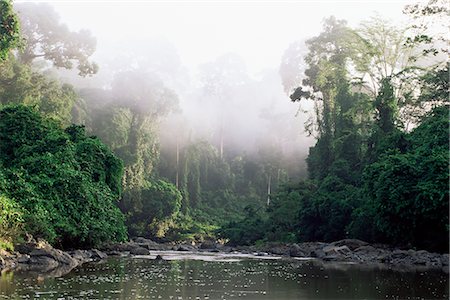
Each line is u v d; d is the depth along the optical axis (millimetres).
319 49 55250
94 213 24969
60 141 26344
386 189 24781
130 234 59938
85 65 59656
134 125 66438
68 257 18641
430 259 22578
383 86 39250
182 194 71000
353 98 45375
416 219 24250
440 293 12344
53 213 21750
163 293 11672
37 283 12633
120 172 30047
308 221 38406
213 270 18328
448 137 25812
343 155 42625
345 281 14875
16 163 25188
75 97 54438
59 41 57625
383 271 18469
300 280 15102
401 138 32281
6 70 42281
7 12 32969
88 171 27141
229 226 54656
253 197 77625
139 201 61000
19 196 20594
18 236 18547
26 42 55281
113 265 19234
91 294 11109
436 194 22875
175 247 41312
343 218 34531
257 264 22094
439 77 35719
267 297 11453
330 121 48031
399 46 44781
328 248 28766
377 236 29688
